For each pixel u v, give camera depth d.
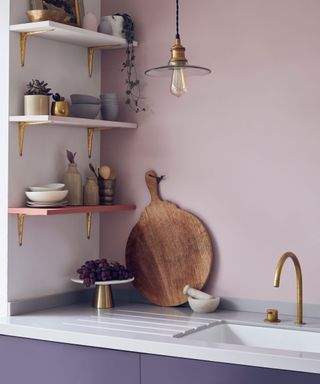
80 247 3.80
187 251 3.66
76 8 3.68
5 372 3.28
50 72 3.63
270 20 3.47
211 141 3.62
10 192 3.43
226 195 3.58
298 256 3.42
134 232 3.80
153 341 2.93
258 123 3.50
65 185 3.62
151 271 3.75
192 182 3.67
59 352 3.15
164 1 3.74
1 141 3.45
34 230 3.55
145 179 3.77
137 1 3.81
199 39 3.64
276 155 3.46
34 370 3.21
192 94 3.66
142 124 3.80
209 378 2.83
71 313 3.50
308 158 3.39
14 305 3.44
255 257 3.52
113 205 3.76
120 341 2.99
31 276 3.54
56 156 3.66
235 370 2.78
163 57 3.75
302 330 3.21
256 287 3.52
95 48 3.82
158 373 2.93
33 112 3.42
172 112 3.72
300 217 3.41
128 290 3.83
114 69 3.87
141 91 3.80
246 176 3.53
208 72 3.08
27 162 3.51
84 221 3.83
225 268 3.59
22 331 3.21
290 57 3.43
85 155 3.83
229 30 3.57
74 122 3.49
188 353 2.86
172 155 3.72
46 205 3.44
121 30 3.74
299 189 3.41
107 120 3.77
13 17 3.45
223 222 3.59
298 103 3.41
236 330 3.35
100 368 3.06
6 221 3.44
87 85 3.85
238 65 3.55
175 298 3.67
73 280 3.66
